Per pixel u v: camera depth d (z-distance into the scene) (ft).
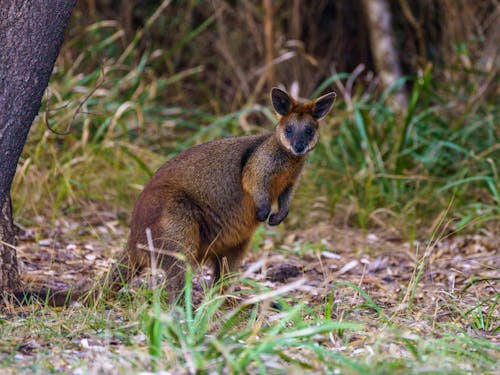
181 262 28.27
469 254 41.11
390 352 23.06
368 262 38.93
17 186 42.98
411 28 71.36
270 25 63.77
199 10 70.23
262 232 43.55
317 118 32.60
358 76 70.79
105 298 28.25
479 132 53.62
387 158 49.98
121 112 48.26
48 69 25.82
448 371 20.48
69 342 23.68
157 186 29.22
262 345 20.38
